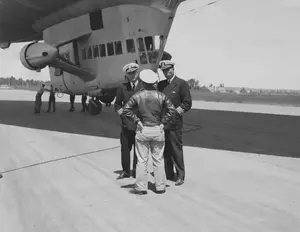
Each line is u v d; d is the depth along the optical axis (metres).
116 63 15.20
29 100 32.56
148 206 4.69
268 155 8.00
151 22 13.99
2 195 5.16
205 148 8.88
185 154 8.16
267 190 5.37
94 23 15.88
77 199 4.98
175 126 5.57
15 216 4.36
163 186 5.25
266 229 3.92
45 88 18.75
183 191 5.35
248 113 19.23
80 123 14.24
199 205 4.72
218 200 4.92
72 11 16.80
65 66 15.58
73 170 6.64
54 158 7.71
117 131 11.97
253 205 4.71
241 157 7.80
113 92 16.95
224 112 19.77
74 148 8.91
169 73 5.62
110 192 5.31
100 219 4.24
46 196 5.11
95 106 17.30
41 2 16.92
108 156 7.93
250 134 11.23
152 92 5.07
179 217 4.30
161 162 5.23
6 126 13.25
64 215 4.38
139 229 3.95
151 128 5.05
